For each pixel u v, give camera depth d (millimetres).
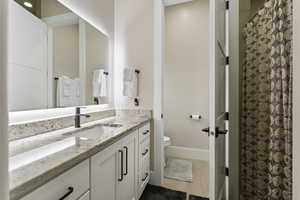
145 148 1948
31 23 1208
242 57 1927
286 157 1241
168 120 3326
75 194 765
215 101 1206
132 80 2223
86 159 849
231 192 1841
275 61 1320
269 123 1506
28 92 1179
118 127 1478
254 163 1738
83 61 1805
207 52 3068
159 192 1979
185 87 3227
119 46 2432
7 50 396
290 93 1211
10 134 992
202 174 2451
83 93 1801
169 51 3314
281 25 1259
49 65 1372
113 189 1162
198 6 3121
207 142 3076
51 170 613
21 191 503
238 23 1796
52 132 1237
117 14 2449
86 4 1838
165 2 2305
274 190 1329
